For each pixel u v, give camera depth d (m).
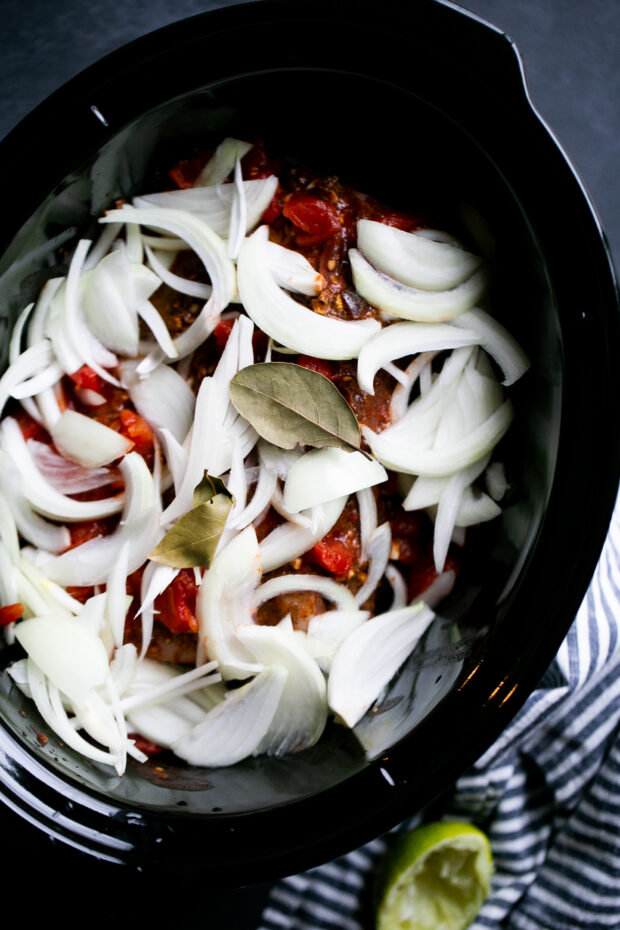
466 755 0.52
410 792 0.52
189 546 0.53
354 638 0.55
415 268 0.54
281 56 0.51
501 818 0.64
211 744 0.55
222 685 0.56
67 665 0.53
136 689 0.55
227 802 0.54
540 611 0.52
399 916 0.62
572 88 0.65
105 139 0.52
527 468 0.54
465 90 0.51
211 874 0.52
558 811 0.64
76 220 0.54
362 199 0.56
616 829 0.62
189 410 0.55
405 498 0.55
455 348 0.54
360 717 0.55
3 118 0.61
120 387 0.55
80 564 0.54
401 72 0.51
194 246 0.54
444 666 0.55
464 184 0.54
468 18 0.50
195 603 0.54
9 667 0.54
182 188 0.55
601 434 0.51
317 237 0.54
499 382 0.55
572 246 0.51
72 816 0.52
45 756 0.53
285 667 0.54
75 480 0.55
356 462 0.53
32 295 0.54
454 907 0.64
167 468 0.55
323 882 0.63
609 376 0.51
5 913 0.61
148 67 0.51
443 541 0.55
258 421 0.53
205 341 0.55
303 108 0.54
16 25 0.62
